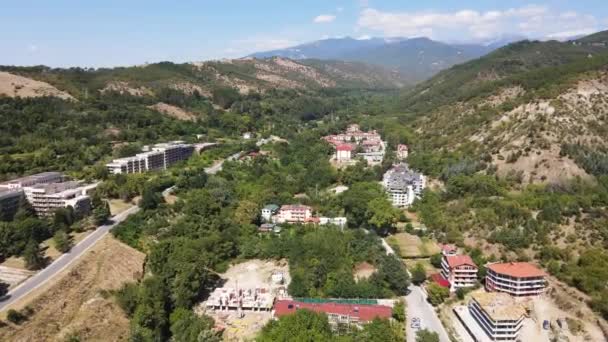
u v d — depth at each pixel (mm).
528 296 142500
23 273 136875
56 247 152875
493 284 147500
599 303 131250
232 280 161500
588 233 167500
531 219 179625
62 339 117750
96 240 164750
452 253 169375
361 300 141250
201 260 157250
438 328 132500
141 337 119688
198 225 188500
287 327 114312
